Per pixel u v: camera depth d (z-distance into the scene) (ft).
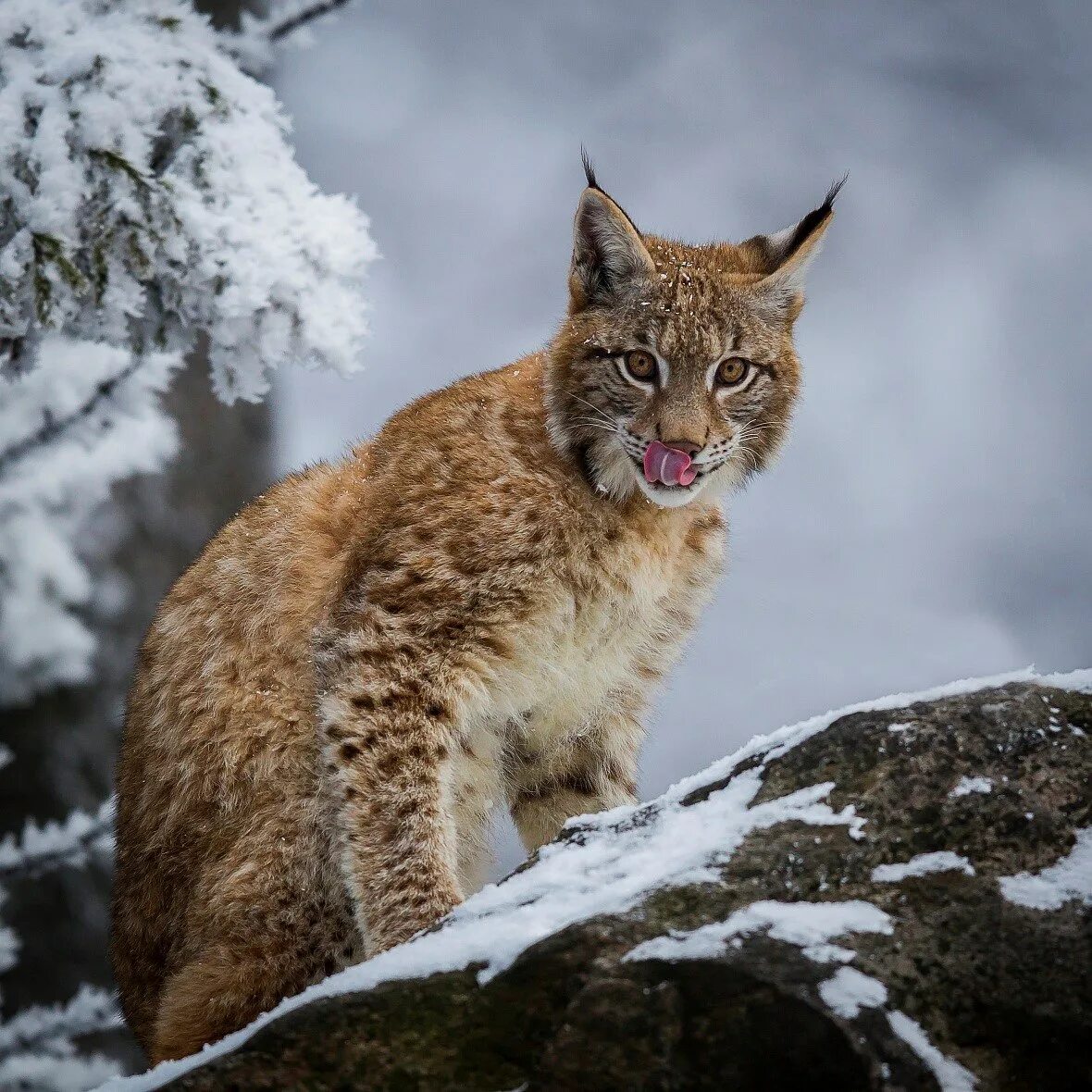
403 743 28.96
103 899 54.80
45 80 35.24
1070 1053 17.01
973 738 19.93
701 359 31.63
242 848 30.35
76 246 34.19
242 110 36.78
